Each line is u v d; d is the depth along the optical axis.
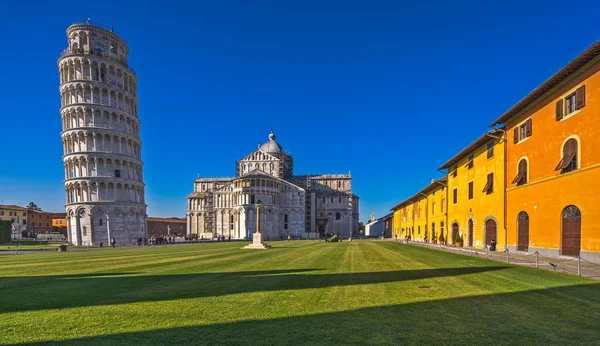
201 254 36.25
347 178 147.75
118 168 81.44
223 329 9.12
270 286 15.04
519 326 9.40
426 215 68.12
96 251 46.75
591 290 13.99
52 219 143.12
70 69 80.19
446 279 16.80
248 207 113.62
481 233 40.88
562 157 26.44
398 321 9.80
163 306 11.47
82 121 79.31
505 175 35.34
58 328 9.25
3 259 31.83
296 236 127.31
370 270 20.42
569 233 25.52
